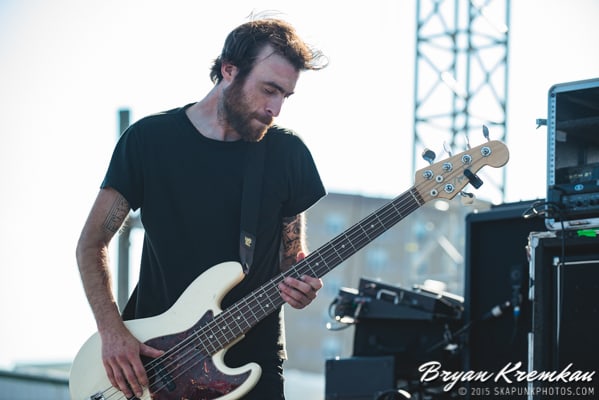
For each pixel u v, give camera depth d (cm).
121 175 354
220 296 343
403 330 526
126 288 830
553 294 381
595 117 382
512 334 504
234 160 356
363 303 525
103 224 352
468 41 852
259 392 343
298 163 363
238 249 351
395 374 514
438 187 355
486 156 357
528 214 389
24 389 1220
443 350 516
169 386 337
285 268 366
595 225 372
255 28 350
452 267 1120
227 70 354
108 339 337
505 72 837
